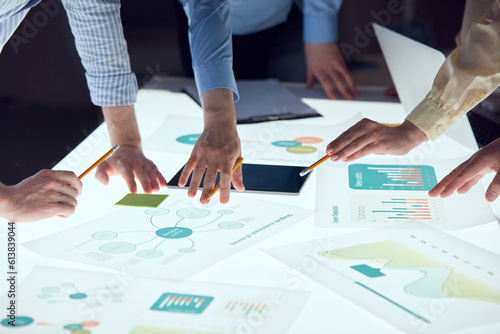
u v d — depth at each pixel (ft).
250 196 4.47
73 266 3.48
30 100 11.77
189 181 4.73
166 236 3.84
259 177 4.80
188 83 7.43
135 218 4.12
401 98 6.27
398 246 3.69
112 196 4.49
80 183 4.20
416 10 11.12
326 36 7.11
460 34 6.73
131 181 4.61
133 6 11.92
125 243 3.76
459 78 4.48
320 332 2.85
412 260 3.51
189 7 4.86
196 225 4.01
